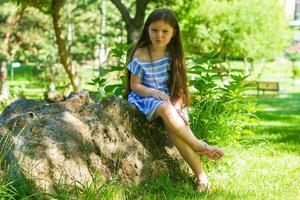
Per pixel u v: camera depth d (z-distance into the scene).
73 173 3.94
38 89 25.72
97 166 4.14
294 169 5.40
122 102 4.56
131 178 4.29
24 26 28.95
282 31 30.08
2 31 24.80
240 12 26.08
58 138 4.03
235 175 5.01
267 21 28.08
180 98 4.77
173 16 4.59
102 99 4.58
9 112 4.30
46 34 29.39
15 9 24.81
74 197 3.80
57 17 14.11
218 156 4.45
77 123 4.22
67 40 29.42
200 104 5.32
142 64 4.69
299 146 7.21
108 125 4.38
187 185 4.46
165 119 4.42
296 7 47.66
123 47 5.44
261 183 4.74
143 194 4.16
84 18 31.56
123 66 5.36
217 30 25.20
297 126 10.28
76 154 4.05
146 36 4.73
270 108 19.02
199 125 5.23
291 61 43.97
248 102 5.65
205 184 4.45
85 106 4.46
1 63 24.05
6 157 3.73
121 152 4.34
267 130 9.31
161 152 4.72
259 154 6.19
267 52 29.09
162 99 4.50
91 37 29.78
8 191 3.53
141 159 4.46
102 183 4.02
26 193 3.58
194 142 4.42
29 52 29.03
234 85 5.37
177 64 4.74
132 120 4.59
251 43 27.41
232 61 42.38
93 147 4.20
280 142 7.69
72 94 4.66
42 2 13.71
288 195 4.37
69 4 30.59
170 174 4.61
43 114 4.20
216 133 5.29
